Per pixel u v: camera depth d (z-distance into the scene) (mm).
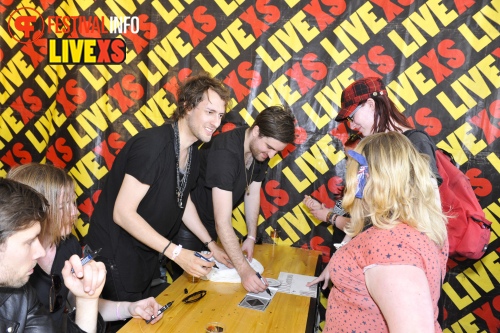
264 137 1998
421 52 2479
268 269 2156
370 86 1859
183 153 1910
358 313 1093
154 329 1462
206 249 2359
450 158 2025
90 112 2873
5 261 962
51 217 1444
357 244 1088
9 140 2980
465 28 2424
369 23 2525
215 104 1764
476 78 2432
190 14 2715
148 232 1702
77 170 2912
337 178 2639
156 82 2791
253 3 2641
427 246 994
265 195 2729
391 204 1037
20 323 1113
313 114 2639
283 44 2629
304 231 2701
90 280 1238
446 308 2568
